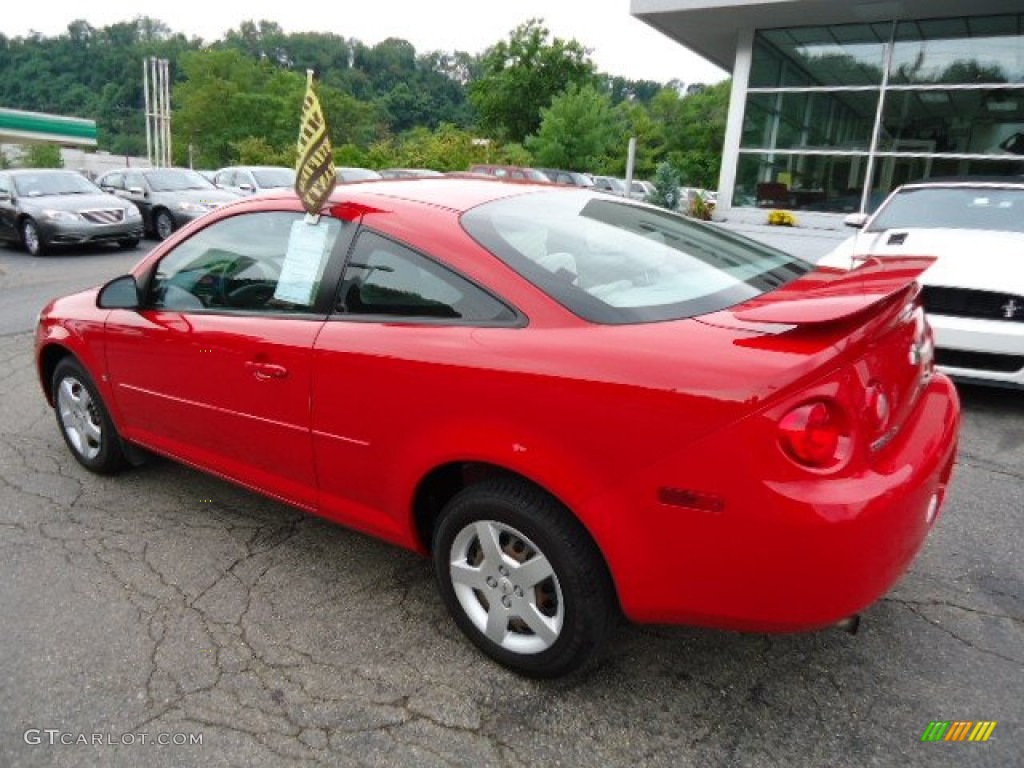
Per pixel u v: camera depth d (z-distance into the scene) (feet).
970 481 12.28
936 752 6.87
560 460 6.76
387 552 10.43
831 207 51.44
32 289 31.71
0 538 10.81
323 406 8.58
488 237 7.93
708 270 8.34
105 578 9.78
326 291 8.79
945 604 9.02
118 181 51.72
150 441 11.54
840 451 6.06
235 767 6.82
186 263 10.61
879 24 47.75
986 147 46.44
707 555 6.28
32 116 182.29
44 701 7.64
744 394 6.01
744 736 7.09
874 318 6.40
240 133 243.40
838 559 5.95
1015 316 14.33
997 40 44.73
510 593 7.65
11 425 15.33
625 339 6.74
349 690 7.76
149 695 7.72
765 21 49.42
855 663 8.04
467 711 7.45
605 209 9.48
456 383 7.34
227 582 9.70
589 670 7.99
